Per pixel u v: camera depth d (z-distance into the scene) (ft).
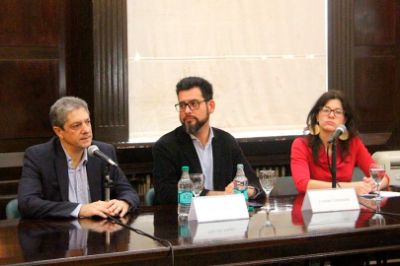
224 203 9.96
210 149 12.32
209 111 12.10
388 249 9.36
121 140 16.57
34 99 16.15
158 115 17.26
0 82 15.83
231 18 17.71
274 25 18.07
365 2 18.57
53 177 10.75
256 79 18.04
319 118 12.67
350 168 13.03
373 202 11.38
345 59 18.43
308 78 18.44
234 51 17.80
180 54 17.34
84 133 10.45
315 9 18.35
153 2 16.99
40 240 8.71
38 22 16.06
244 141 17.34
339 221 9.72
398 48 19.02
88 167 10.96
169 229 9.30
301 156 12.76
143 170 16.88
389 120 19.11
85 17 16.42
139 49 16.97
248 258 8.64
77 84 16.57
